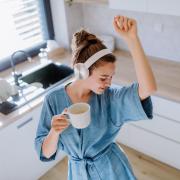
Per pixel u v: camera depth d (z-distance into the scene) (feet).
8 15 9.04
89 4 10.21
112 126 4.75
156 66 8.98
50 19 10.38
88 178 5.00
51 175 9.05
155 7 7.55
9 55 9.37
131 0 7.90
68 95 4.57
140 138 9.05
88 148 4.71
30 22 9.82
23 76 8.85
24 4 9.39
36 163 8.52
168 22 8.78
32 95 7.83
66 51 10.43
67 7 9.89
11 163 7.71
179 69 8.69
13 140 7.45
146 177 8.70
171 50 9.15
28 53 9.86
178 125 7.80
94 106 4.55
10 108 7.34
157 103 7.85
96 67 3.95
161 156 8.90
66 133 4.56
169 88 7.72
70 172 5.25
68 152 4.88
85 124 3.94
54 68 9.53
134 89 4.20
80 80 4.25
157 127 8.36
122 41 10.15
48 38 10.63
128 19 3.76
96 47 3.99
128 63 9.17
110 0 8.38
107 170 5.00
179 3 7.09
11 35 9.34
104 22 10.27
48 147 4.24
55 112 4.57
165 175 8.70
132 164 9.16
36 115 7.74
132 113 4.38
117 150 5.18
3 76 8.90
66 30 10.23
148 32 9.39
